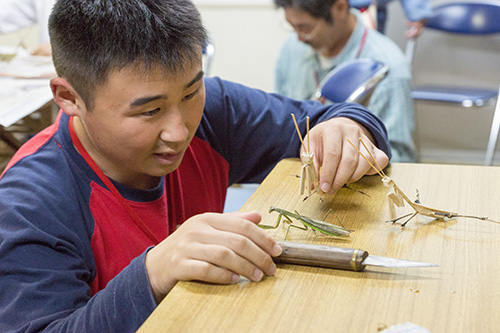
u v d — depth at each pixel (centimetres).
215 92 116
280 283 65
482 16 300
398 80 200
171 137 78
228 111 115
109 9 74
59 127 91
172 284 67
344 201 88
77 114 84
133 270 69
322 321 58
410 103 201
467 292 62
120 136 79
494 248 72
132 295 67
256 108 117
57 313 71
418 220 81
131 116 78
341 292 63
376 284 65
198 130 113
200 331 57
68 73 79
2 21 252
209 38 89
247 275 65
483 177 96
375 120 106
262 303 61
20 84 183
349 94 172
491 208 84
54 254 76
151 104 76
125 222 90
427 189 91
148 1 75
